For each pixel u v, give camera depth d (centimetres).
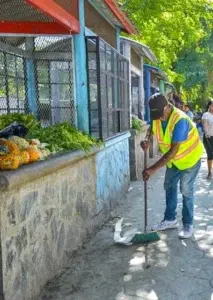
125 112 748
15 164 303
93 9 580
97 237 507
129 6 1180
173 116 461
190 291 355
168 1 1201
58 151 421
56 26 504
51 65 552
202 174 985
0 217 284
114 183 658
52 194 385
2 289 290
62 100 547
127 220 580
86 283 378
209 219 571
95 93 538
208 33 2100
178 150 466
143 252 448
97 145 518
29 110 569
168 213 525
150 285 369
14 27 496
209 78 2930
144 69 1325
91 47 532
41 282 361
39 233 356
